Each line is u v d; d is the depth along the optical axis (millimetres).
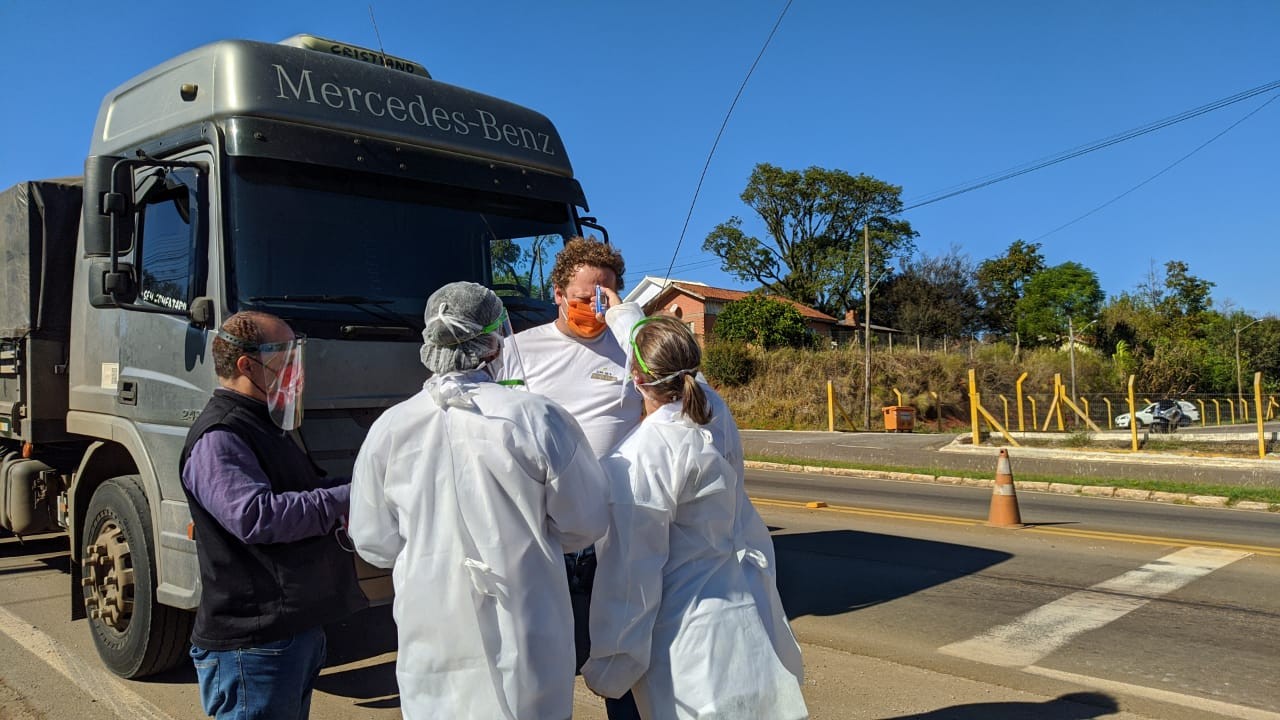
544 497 2533
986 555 8781
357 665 5598
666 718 2729
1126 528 10539
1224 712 4684
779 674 2787
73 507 5742
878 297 62625
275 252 4867
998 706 4777
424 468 2496
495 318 2674
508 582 2424
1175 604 6855
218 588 2744
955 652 5762
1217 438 20672
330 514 2791
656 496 2742
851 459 20641
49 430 6293
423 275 5441
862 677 5266
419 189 5609
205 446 2742
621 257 3822
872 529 10367
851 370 33500
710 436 2898
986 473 16469
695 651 2730
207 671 2803
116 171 4871
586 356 3729
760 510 11984
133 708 4855
